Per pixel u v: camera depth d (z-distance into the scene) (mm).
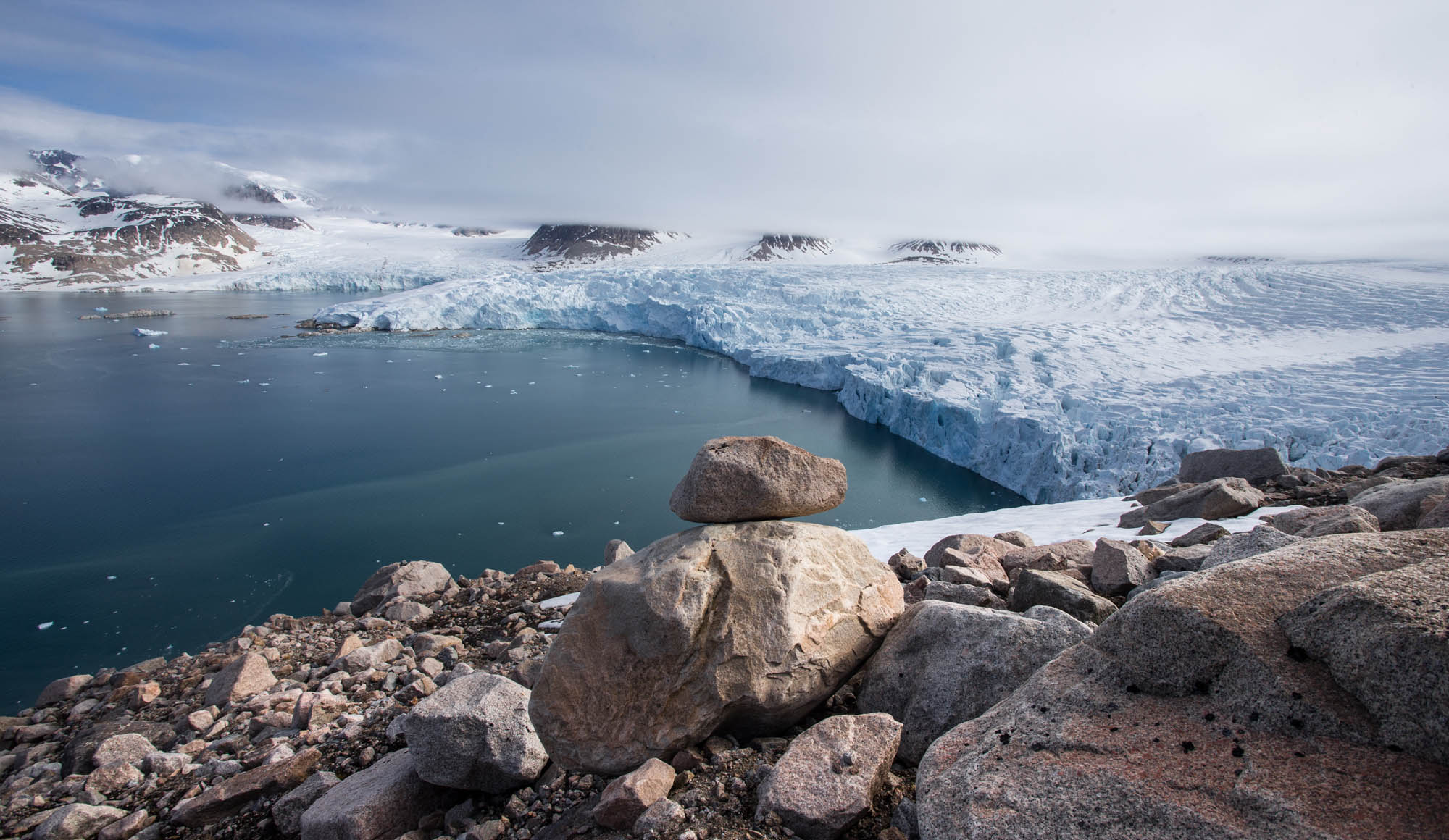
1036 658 3131
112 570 18500
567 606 7258
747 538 3732
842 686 3859
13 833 3924
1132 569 5055
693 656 3379
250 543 20141
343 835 3340
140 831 3834
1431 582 2006
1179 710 2213
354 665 5848
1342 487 8055
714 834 2701
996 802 2094
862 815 2713
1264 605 2291
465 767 3486
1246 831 1761
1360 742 1880
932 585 4699
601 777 3553
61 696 6230
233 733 4906
